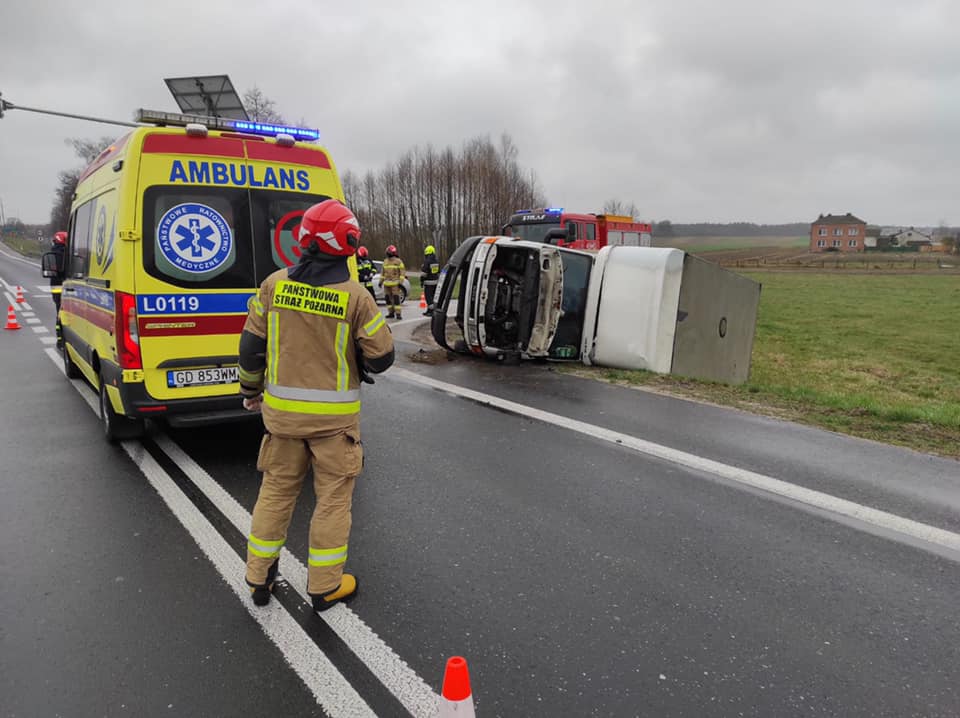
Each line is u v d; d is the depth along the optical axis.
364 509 4.09
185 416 4.71
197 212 4.67
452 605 3.04
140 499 4.27
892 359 16.84
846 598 3.12
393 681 2.52
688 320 9.33
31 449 5.29
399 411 6.44
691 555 3.53
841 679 2.55
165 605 3.04
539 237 18.16
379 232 55.06
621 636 2.81
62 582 3.23
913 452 5.23
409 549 3.58
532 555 3.52
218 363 4.79
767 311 27.42
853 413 6.47
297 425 2.83
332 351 2.84
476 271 8.75
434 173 52.94
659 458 5.06
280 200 4.97
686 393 7.31
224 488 4.45
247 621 2.91
